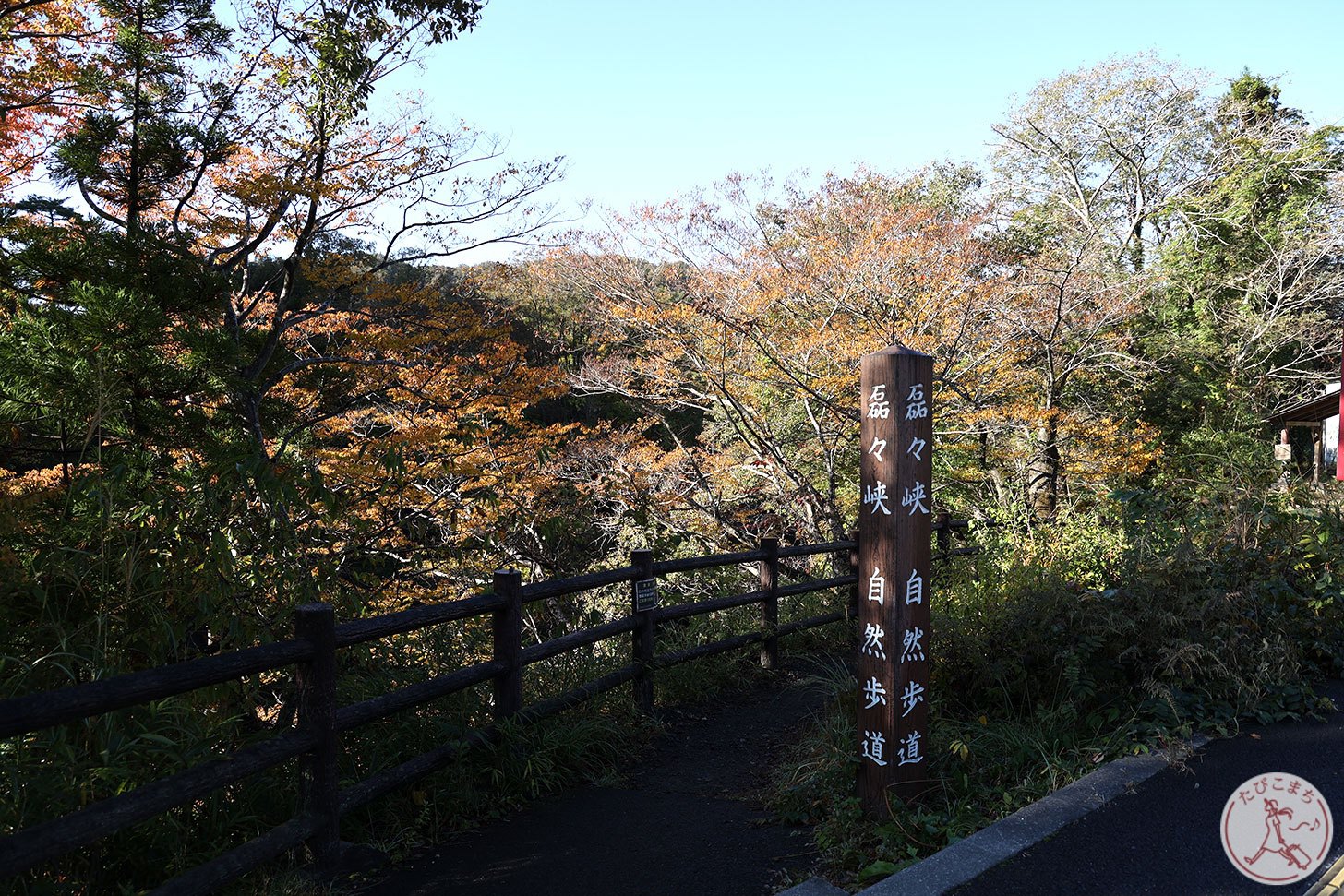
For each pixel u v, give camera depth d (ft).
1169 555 16.72
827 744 14.80
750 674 22.22
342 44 25.75
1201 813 11.21
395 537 24.49
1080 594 16.39
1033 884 9.51
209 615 12.39
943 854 10.12
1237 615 15.98
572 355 53.01
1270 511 18.70
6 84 24.36
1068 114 81.15
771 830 12.67
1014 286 43.91
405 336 31.50
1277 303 68.95
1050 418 44.42
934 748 13.83
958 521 29.66
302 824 10.13
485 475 30.04
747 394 44.39
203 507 12.98
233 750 11.46
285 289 30.14
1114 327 53.72
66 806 9.27
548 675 18.35
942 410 41.86
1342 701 15.74
